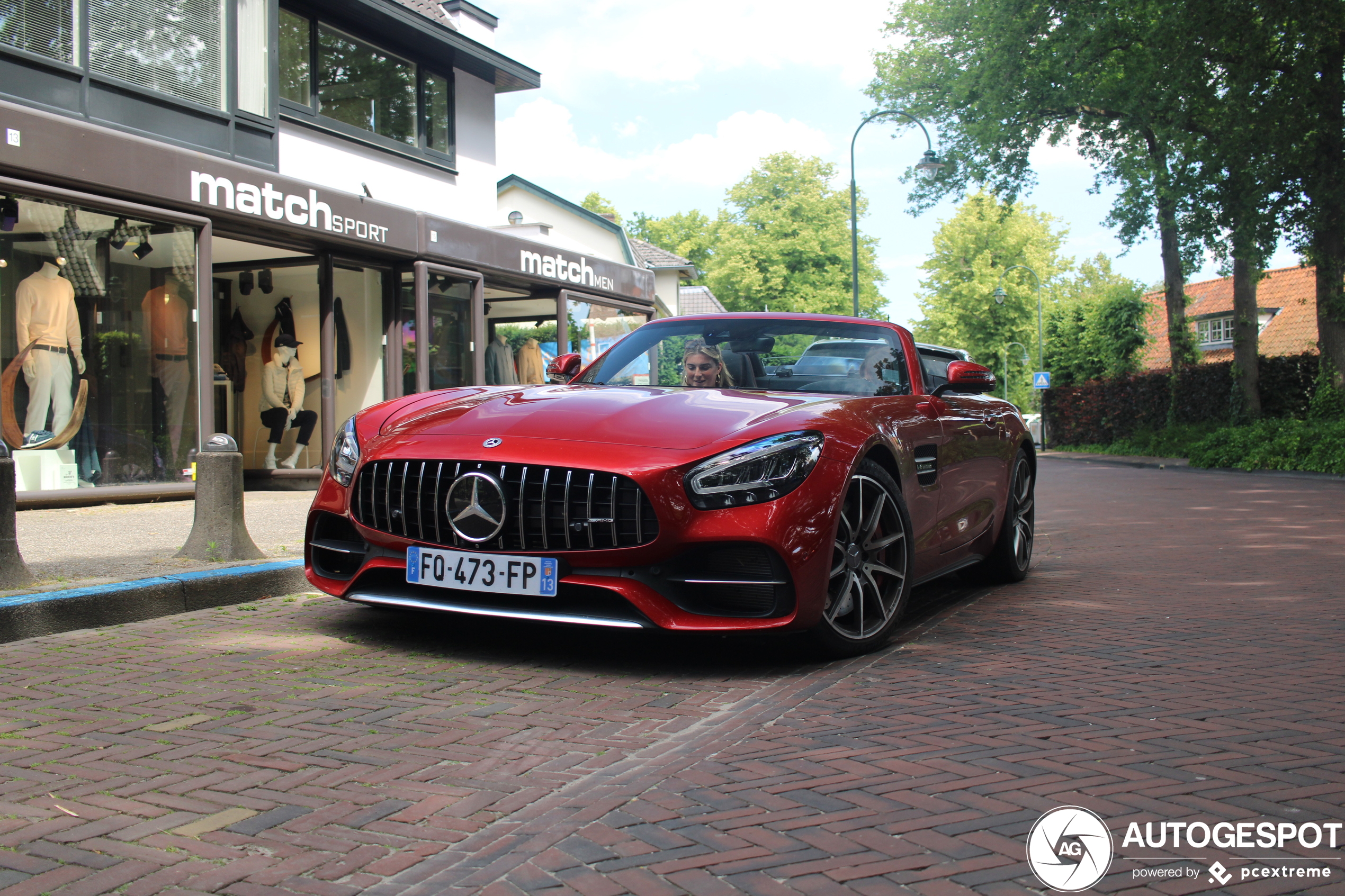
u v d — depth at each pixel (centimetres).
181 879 185
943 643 404
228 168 909
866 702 310
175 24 962
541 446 347
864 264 5384
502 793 230
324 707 299
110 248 831
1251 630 429
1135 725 283
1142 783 235
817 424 367
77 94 873
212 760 251
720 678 342
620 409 373
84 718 286
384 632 406
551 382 506
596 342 1521
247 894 179
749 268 5122
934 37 2686
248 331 1106
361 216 1065
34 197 768
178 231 878
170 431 881
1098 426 3291
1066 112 2361
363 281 1129
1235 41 1898
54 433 806
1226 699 312
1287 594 529
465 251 1222
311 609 455
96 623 410
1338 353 2077
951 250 5700
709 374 450
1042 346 3747
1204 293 4894
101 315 831
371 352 1138
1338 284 2070
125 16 914
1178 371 2781
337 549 379
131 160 821
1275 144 1905
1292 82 1898
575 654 374
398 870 188
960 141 2583
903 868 188
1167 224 2223
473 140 1458
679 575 336
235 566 485
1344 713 296
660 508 329
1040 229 5694
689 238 6712
